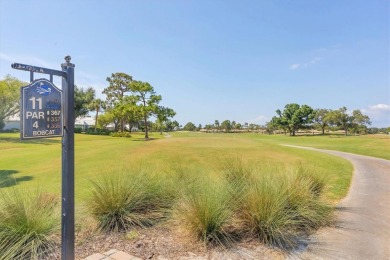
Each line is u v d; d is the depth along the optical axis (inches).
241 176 193.3
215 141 957.2
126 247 129.5
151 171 203.6
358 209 202.1
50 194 171.0
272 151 675.4
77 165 479.5
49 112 94.4
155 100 1364.4
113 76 2150.6
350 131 2694.4
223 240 134.4
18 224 118.0
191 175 201.0
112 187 159.5
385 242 140.4
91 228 147.4
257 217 139.1
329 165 461.1
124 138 1476.4
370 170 415.8
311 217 159.2
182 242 134.5
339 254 126.5
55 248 120.8
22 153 717.9
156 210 167.2
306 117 2815.0
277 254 124.8
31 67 89.6
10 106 1400.1
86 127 2632.9
